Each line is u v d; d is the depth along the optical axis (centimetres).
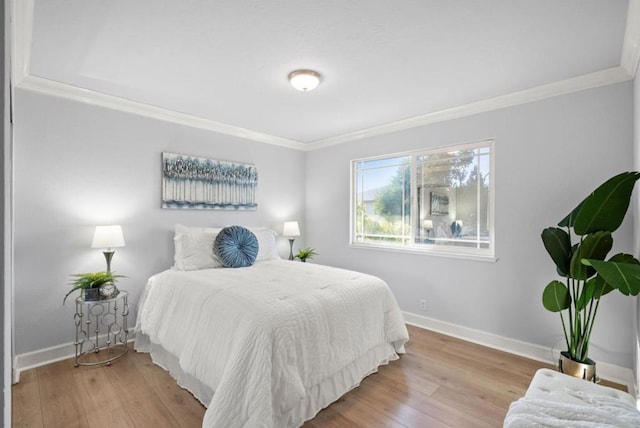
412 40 195
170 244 328
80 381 228
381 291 260
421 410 200
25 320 246
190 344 207
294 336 183
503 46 201
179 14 170
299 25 180
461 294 314
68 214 267
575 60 218
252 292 212
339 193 428
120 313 293
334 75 242
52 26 179
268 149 425
